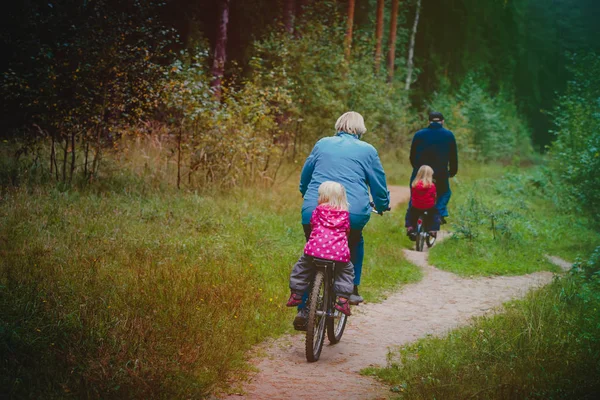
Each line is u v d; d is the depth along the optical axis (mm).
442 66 39250
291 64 21516
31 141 12633
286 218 11984
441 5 40469
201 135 13648
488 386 4895
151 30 13477
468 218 12844
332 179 6285
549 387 4832
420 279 9617
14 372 4633
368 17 33438
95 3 12742
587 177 15820
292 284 6008
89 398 4387
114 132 13109
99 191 11953
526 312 6988
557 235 13461
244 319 6613
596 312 7004
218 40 19656
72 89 12234
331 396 5082
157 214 10578
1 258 7438
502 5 45031
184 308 6402
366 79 23203
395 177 21969
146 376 4824
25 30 12781
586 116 19438
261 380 5387
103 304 6258
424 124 31406
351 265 6141
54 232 8859
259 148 14742
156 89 13156
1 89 12758
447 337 6551
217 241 9492
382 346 6594
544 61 48031
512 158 36500
